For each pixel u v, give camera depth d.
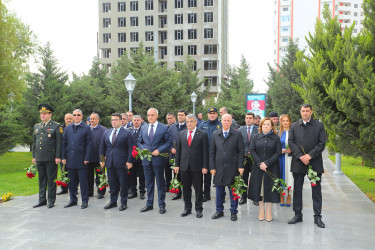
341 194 8.10
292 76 25.28
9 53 19.95
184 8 59.44
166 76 22.19
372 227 5.44
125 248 4.52
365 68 6.78
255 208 6.74
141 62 21.36
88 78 23.64
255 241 4.78
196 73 27.45
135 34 62.28
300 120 5.67
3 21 19.44
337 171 11.49
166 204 7.14
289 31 84.62
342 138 7.93
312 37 8.39
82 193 6.83
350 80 7.45
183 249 4.48
